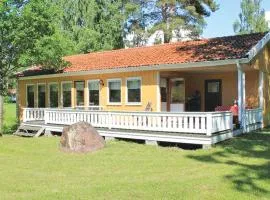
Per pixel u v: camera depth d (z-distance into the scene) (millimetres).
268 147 14891
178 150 15047
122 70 21266
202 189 9289
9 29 20422
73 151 15148
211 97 22125
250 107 20812
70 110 20344
